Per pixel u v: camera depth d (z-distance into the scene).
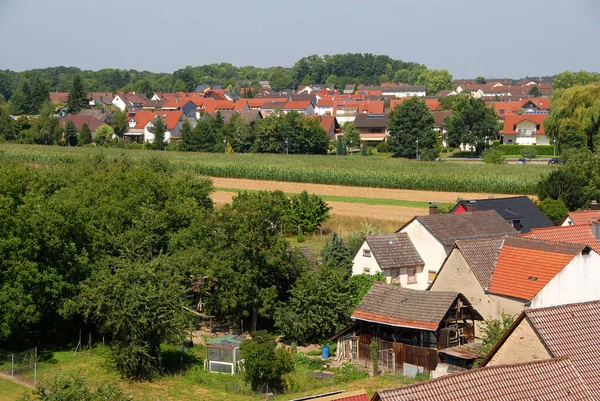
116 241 49.06
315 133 147.62
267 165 116.00
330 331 45.25
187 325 45.97
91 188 56.84
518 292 39.59
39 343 44.78
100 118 190.88
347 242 63.69
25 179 51.41
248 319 50.41
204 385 38.72
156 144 157.38
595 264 40.25
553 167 107.75
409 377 37.97
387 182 100.50
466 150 149.62
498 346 26.48
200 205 69.50
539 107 196.62
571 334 25.55
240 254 47.41
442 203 83.00
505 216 59.84
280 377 37.88
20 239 41.84
